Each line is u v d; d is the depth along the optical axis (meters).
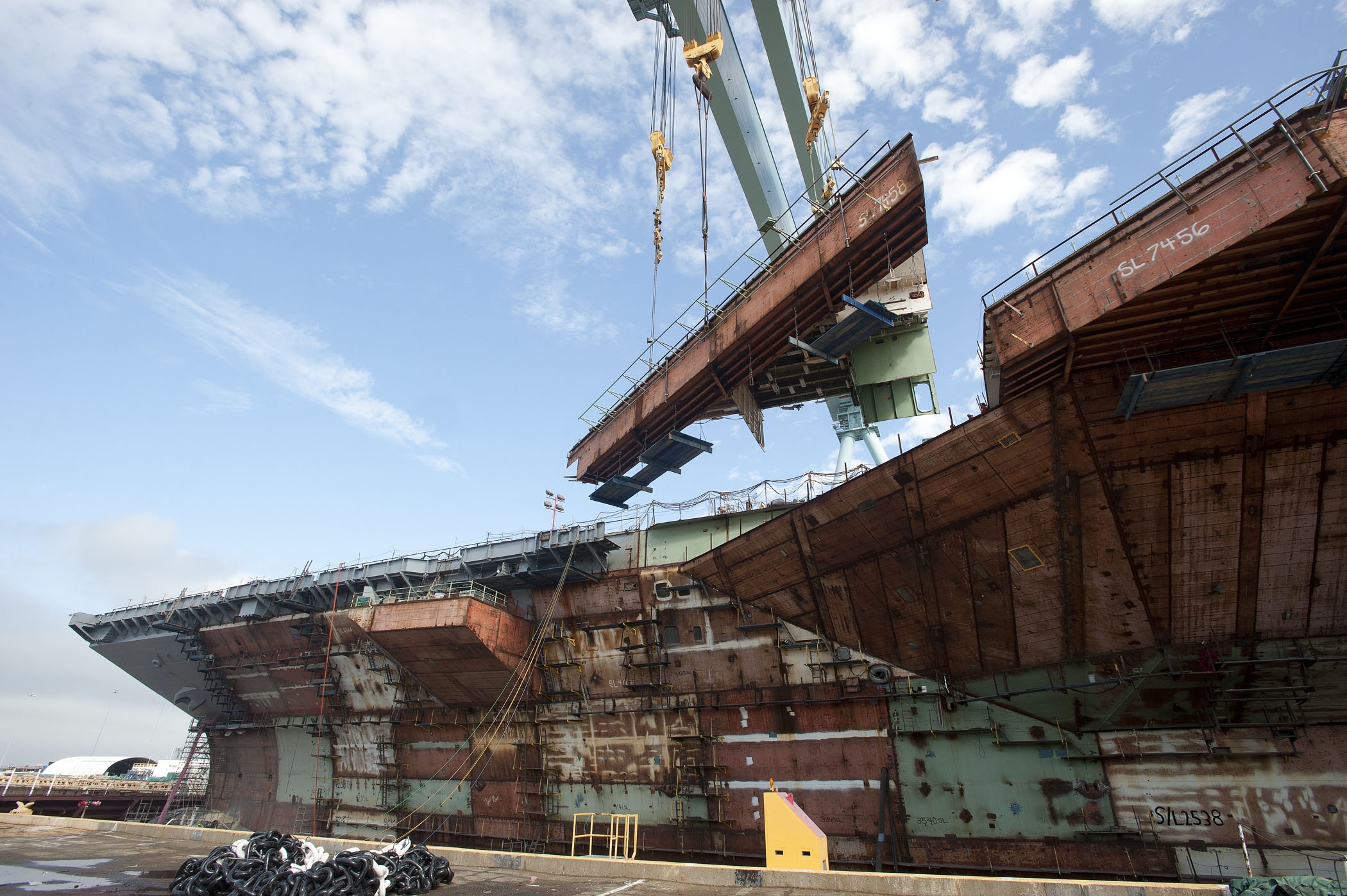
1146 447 20.77
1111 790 25.34
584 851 35.53
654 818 34.25
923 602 27.72
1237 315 18.78
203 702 58.50
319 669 46.28
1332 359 17.25
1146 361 20.00
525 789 38.34
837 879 13.56
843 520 27.20
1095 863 25.05
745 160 39.97
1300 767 22.97
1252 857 22.86
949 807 27.86
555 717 37.94
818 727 31.16
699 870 14.82
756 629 32.38
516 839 37.88
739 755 32.72
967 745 28.08
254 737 54.25
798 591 30.81
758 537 29.89
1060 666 25.97
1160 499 21.58
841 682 30.73
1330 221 15.76
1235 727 23.84
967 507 24.50
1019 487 23.17
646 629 35.38
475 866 17.23
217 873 12.49
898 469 24.64
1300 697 22.72
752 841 31.45
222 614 49.91
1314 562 21.55
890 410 34.31
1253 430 19.78
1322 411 19.09
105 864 16.14
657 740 34.94
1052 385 20.73
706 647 34.03
